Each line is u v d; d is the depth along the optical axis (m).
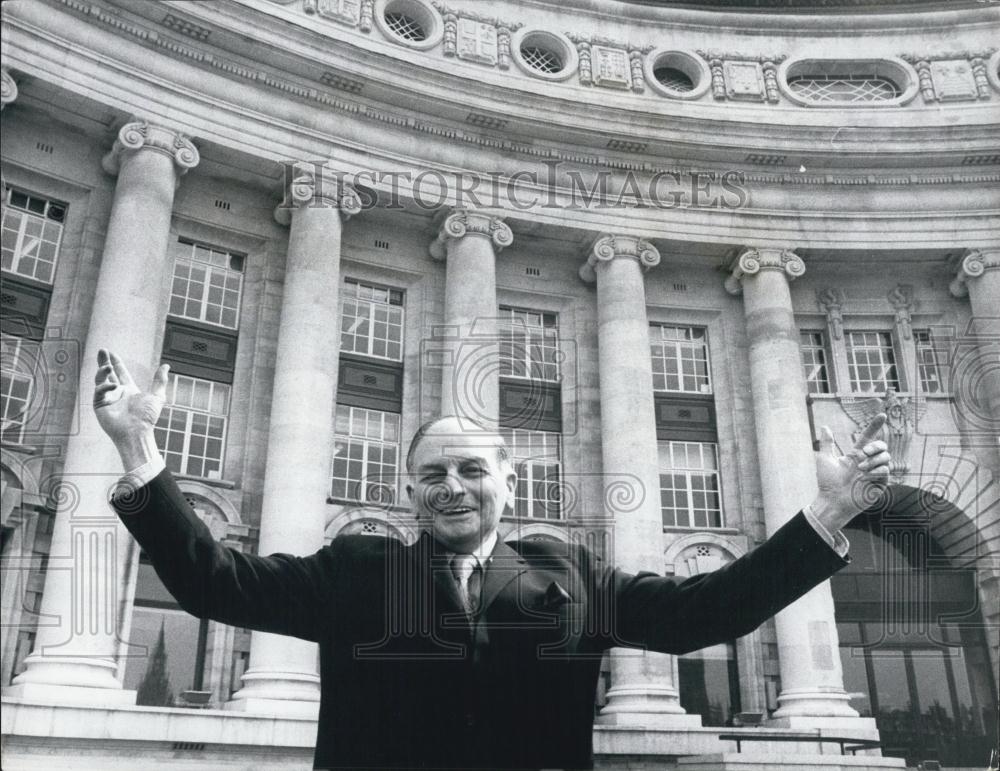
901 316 23.70
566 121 22.48
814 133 23.12
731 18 25.78
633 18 25.50
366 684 7.86
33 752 14.27
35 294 18.95
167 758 15.04
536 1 24.91
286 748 15.78
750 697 19.47
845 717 18.02
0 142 18.97
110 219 19.08
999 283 22.75
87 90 18.80
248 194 21.75
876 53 25.66
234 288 21.55
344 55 20.95
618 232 22.88
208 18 19.70
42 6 18.44
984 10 25.36
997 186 23.44
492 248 22.19
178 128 19.78
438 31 23.67
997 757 18.12
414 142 22.05
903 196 23.52
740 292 23.94
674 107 24.48
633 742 17.25
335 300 20.38
